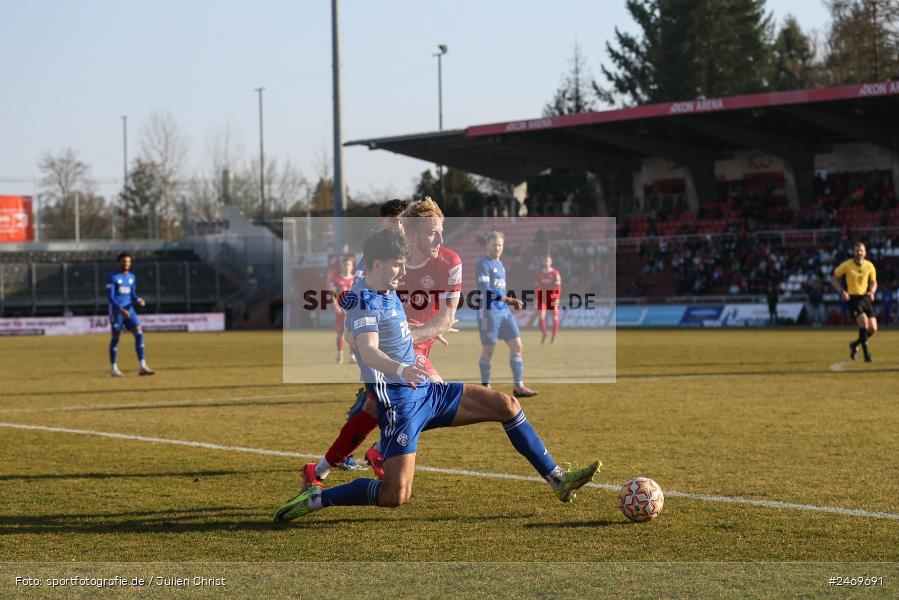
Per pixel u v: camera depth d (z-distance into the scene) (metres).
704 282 90.81
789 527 13.12
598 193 107.94
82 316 101.88
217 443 21.48
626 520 13.67
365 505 13.49
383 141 100.69
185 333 93.69
